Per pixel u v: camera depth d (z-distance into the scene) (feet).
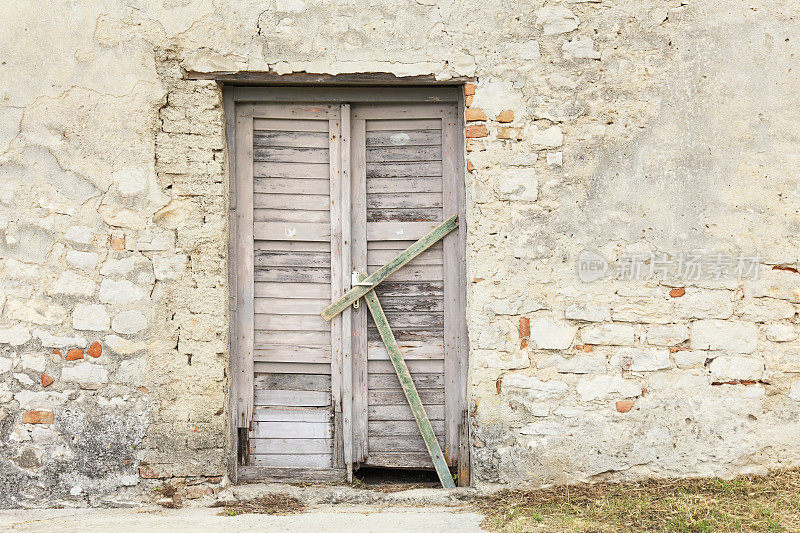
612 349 10.85
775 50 10.84
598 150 10.84
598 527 9.39
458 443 11.36
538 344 10.82
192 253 10.83
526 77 10.82
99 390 10.71
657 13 10.82
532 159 10.84
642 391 10.82
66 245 10.71
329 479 11.39
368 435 11.48
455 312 11.39
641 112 10.83
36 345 10.68
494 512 10.14
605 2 10.83
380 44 10.79
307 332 11.45
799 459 10.78
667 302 10.87
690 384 10.83
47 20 10.68
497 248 10.84
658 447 10.79
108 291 10.73
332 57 10.78
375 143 11.50
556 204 10.84
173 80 10.78
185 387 10.80
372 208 11.51
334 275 11.37
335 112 11.39
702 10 10.83
